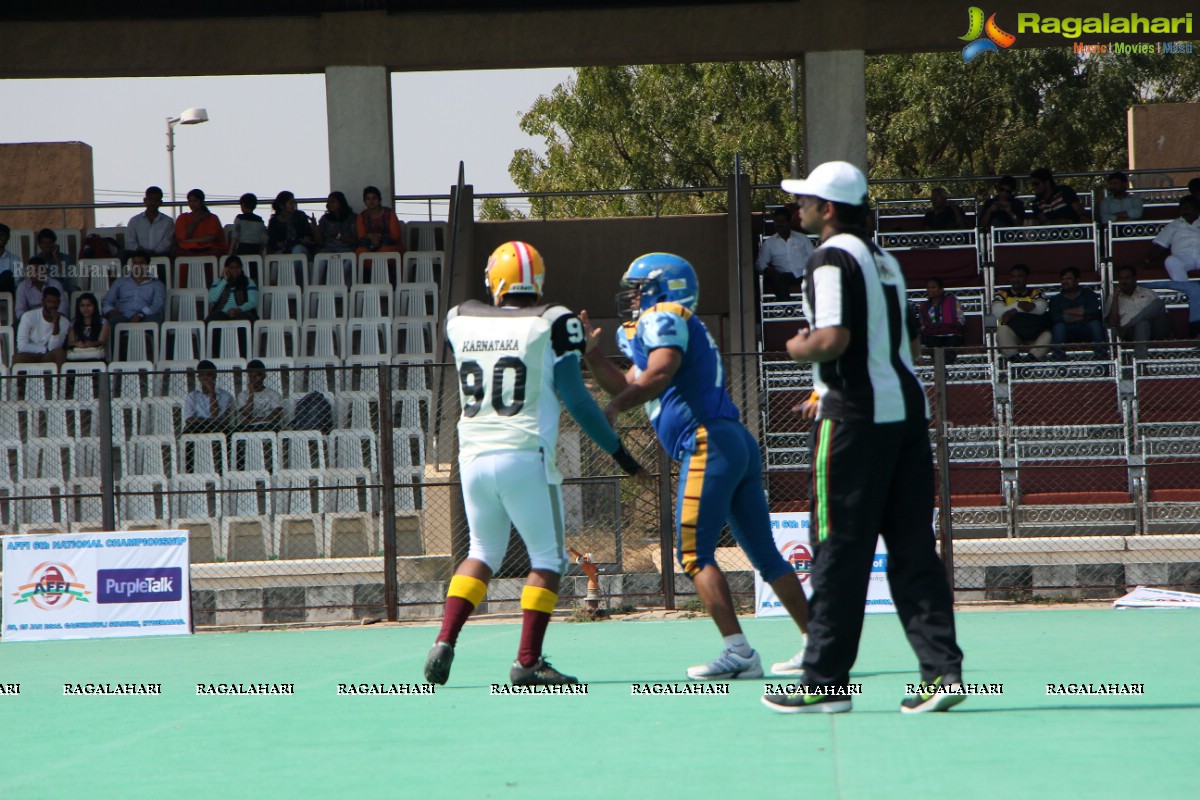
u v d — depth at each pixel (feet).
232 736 60.54
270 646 107.34
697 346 72.59
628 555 149.18
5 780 52.13
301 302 187.11
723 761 50.08
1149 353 163.53
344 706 68.54
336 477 148.56
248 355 177.37
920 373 165.58
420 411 164.76
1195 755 48.88
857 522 57.31
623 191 204.64
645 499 150.82
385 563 127.34
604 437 70.03
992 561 138.00
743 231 191.42
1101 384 157.58
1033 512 147.54
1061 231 192.65
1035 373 161.89
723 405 73.15
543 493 70.18
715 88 395.14
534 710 64.39
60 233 211.41
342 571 135.74
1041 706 60.75
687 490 72.74
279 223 201.36
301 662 93.66
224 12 205.46
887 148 400.67
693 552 73.67
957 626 107.14
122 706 72.28
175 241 202.39
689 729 57.21
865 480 56.90
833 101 200.64
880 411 56.44
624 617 124.16
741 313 170.60
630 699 66.74
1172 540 137.28
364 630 120.26
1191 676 72.13
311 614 128.88
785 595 74.38
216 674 87.40
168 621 120.98
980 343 181.88
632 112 396.16
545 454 70.28
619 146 406.21
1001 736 53.11
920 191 402.52
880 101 401.90
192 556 147.13
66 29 204.33
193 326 179.32
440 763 52.08
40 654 107.14
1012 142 389.19
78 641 117.50
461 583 70.74
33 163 262.88
